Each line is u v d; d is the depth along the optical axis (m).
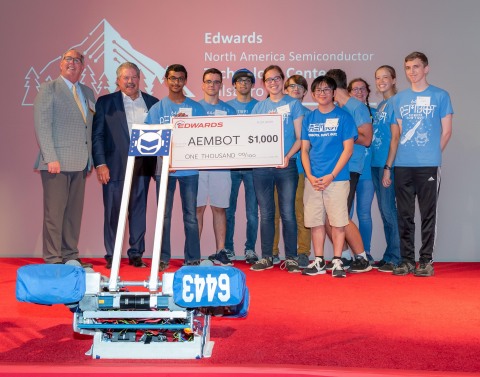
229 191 6.28
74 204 6.00
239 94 6.51
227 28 6.90
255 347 3.23
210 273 2.87
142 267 6.20
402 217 5.78
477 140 6.80
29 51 6.92
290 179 5.97
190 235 6.04
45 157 5.69
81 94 6.02
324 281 5.30
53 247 5.86
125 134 6.17
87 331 3.13
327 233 6.20
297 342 3.33
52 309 4.14
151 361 2.99
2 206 6.94
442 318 3.91
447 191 6.82
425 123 5.71
